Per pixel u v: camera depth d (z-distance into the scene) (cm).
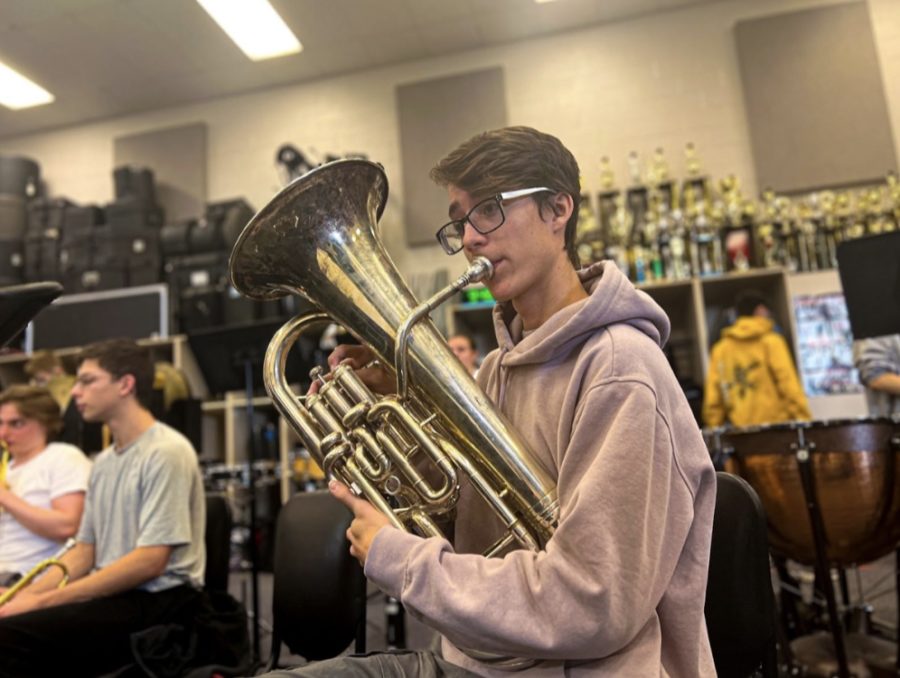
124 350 208
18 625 166
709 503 90
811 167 476
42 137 631
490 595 77
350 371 96
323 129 568
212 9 480
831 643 233
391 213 541
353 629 151
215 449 495
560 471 85
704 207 446
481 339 507
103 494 204
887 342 276
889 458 186
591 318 92
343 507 157
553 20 520
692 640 84
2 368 504
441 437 92
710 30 512
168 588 193
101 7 471
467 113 532
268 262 101
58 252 549
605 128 516
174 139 592
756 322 378
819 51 488
